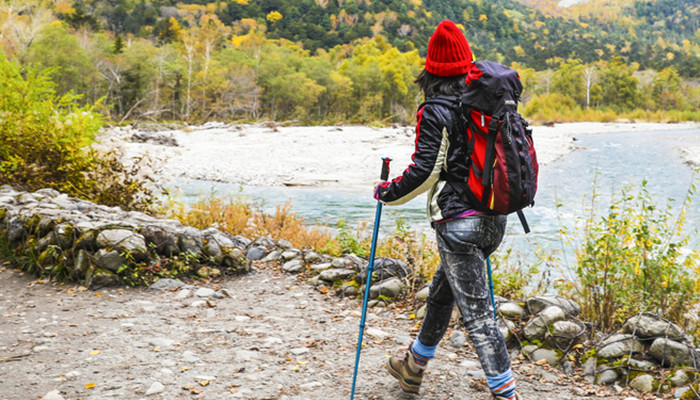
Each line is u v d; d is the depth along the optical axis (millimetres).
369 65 86625
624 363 3318
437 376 3359
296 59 87188
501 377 2625
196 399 2982
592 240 4605
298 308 4641
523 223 2738
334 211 12961
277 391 3113
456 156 2535
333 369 3432
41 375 3205
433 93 2662
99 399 2934
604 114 77062
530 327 3721
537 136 41062
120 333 3914
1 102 8180
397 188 2650
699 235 8258
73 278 5059
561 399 3105
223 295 4895
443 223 2627
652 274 4211
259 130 38875
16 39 56406
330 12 196875
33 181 7590
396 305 4664
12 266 5523
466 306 2635
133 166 7879
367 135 34500
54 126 8031
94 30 76750
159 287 5016
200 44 88250
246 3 194625
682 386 3102
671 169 21688
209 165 21484
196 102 70188
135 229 5293
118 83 62000
